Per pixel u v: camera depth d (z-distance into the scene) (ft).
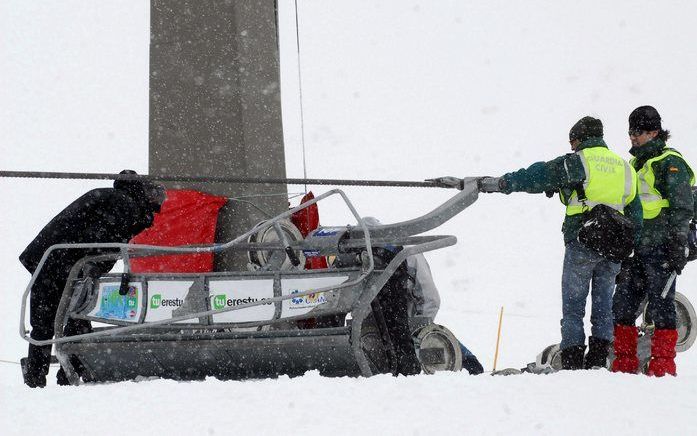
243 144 133.49
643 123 102.06
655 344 101.55
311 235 95.30
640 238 100.89
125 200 96.78
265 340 86.89
